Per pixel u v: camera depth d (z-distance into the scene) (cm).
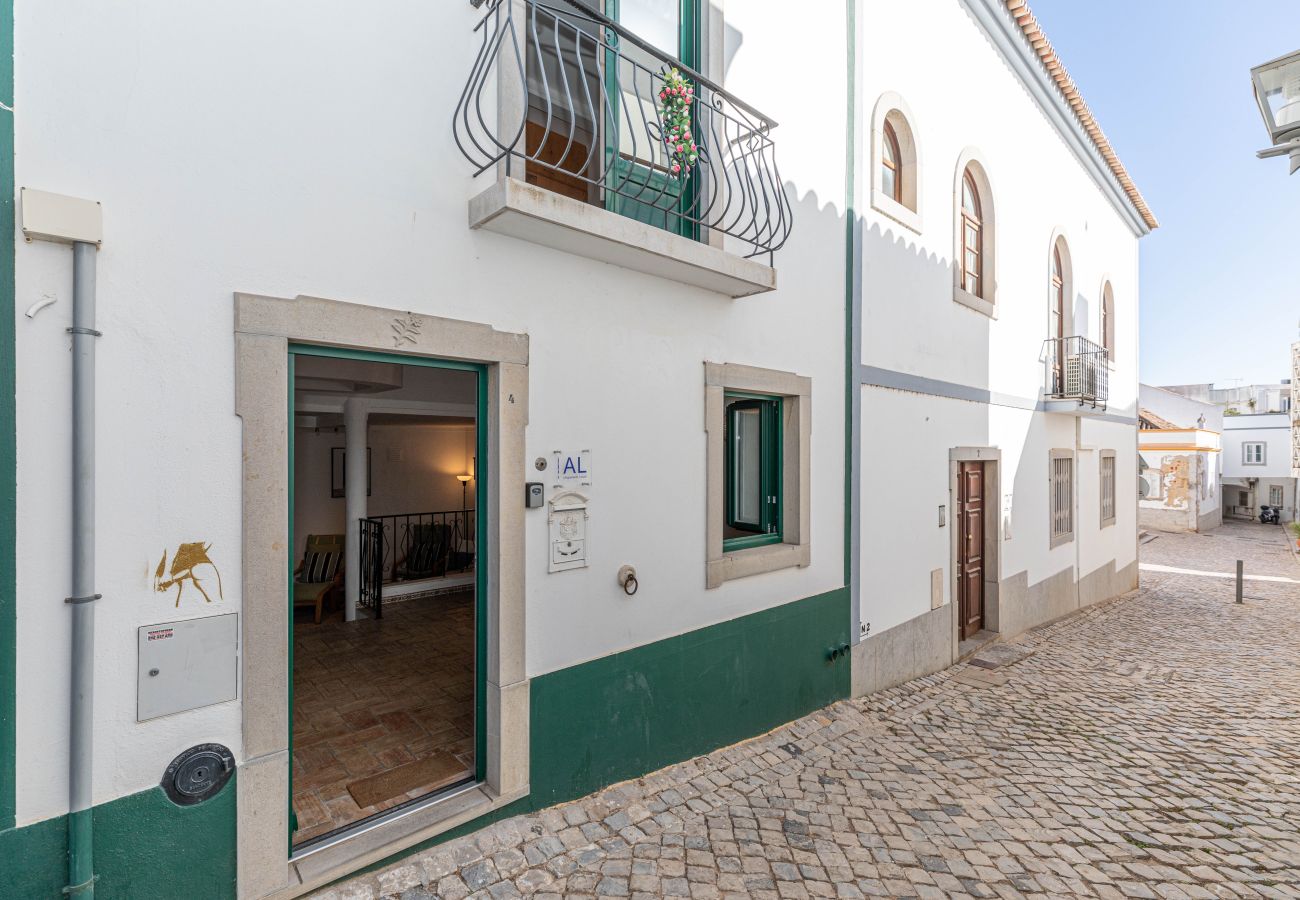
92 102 207
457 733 380
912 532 617
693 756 400
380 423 824
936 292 656
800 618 482
